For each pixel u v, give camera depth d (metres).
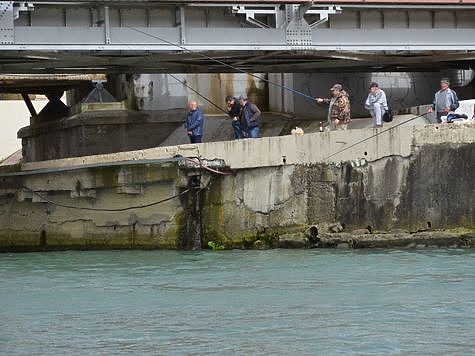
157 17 41.31
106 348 22.30
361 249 35.81
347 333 22.89
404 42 43.91
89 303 27.25
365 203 36.34
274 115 50.66
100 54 41.56
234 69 47.25
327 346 21.89
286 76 51.53
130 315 25.47
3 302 27.70
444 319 24.00
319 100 40.00
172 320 24.73
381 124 39.19
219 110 51.06
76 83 55.75
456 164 36.25
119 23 40.97
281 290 28.02
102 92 51.94
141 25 41.16
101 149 50.50
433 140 36.19
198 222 38.09
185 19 41.50
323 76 52.00
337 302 26.12
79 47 40.09
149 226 39.22
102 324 24.53
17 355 21.94
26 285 30.80
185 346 22.23
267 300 26.70
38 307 26.86
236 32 41.66
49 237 42.59
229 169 37.44
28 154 59.91
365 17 43.75
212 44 41.44
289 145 36.81
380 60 46.25
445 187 36.25
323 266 31.97
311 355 21.28
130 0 39.84
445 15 44.53
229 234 37.56
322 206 36.56
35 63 43.62
